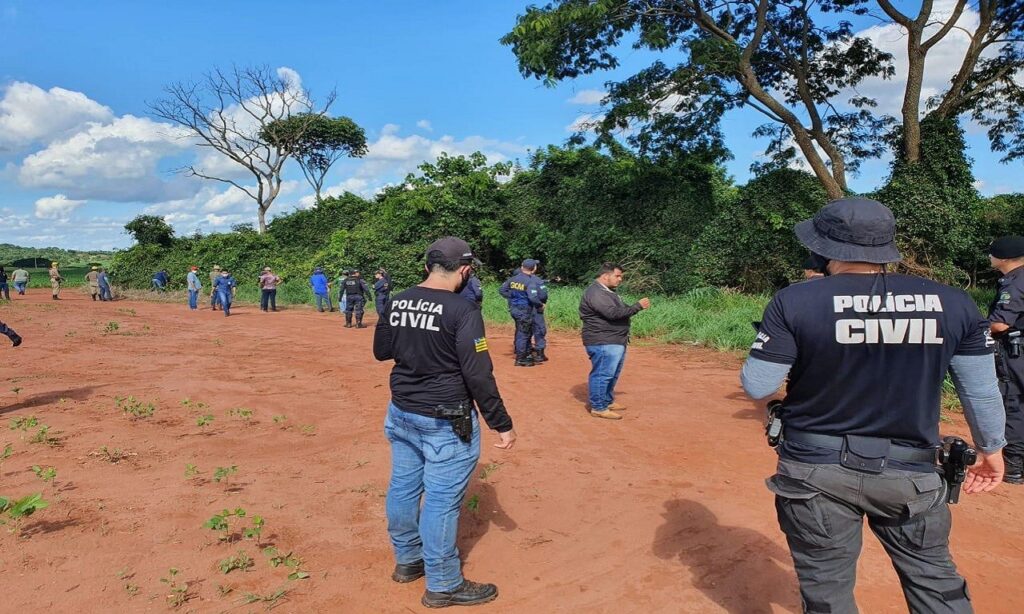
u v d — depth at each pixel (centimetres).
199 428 636
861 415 215
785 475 230
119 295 3069
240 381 873
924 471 218
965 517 433
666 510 445
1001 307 476
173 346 1223
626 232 2127
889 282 219
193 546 382
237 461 539
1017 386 481
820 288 221
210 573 353
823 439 222
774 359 224
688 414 698
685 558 378
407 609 327
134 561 363
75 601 322
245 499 455
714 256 1886
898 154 1822
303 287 2692
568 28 1745
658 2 1866
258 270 3331
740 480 502
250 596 330
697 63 1766
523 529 420
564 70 1898
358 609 325
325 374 933
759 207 1808
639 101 1850
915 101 1712
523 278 991
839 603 228
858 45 1959
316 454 561
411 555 349
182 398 761
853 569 230
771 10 1967
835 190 1786
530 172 2603
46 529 399
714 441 602
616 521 429
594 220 2148
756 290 1845
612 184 2164
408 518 343
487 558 381
